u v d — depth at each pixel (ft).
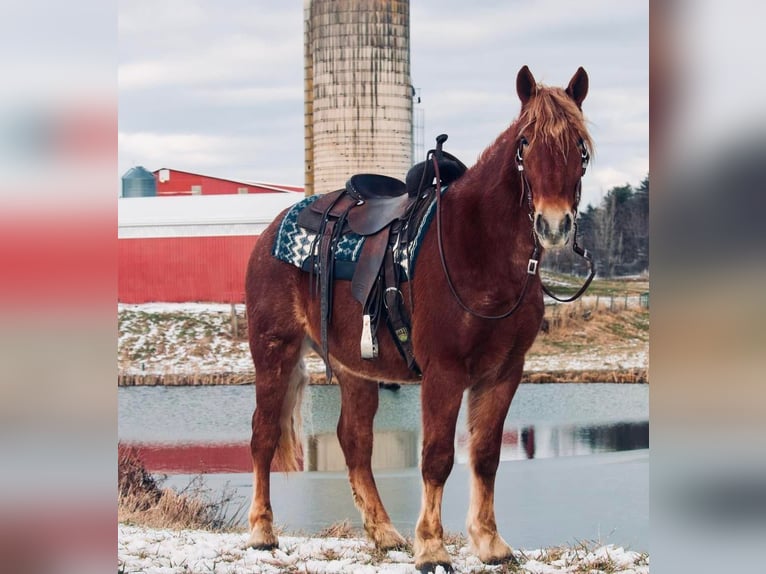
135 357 81.46
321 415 51.65
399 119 83.20
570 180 15.60
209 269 104.78
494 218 16.90
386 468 36.01
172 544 21.13
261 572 18.71
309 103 86.79
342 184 82.84
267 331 20.70
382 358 18.97
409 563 19.24
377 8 81.71
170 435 46.93
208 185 155.02
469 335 17.10
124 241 105.60
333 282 19.63
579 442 41.96
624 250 123.13
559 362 73.97
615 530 25.18
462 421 47.70
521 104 17.10
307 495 30.99
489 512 18.62
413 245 18.11
